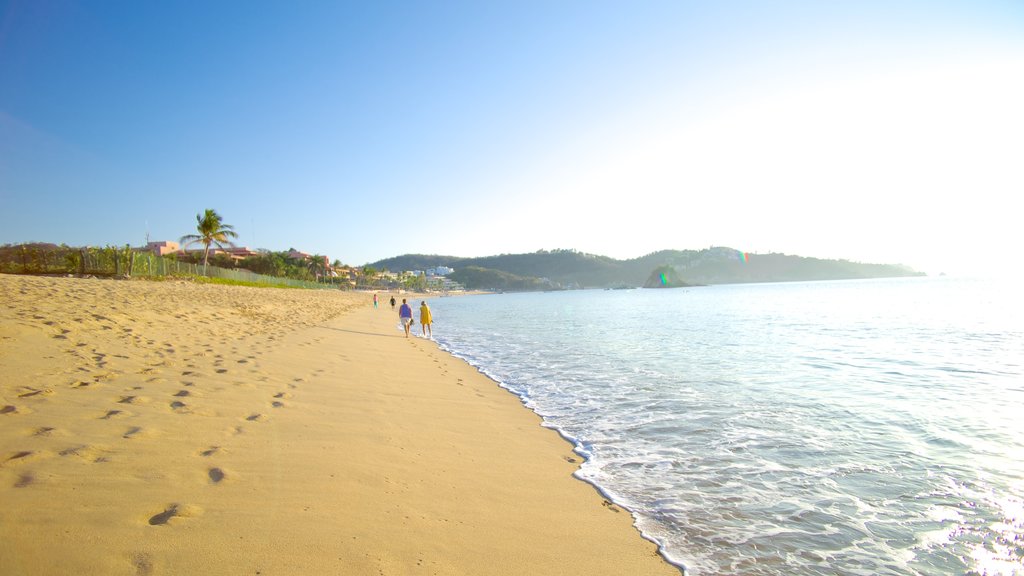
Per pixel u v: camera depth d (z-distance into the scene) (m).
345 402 7.89
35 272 33.41
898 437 7.27
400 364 13.44
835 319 33.62
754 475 5.82
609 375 12.76
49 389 6.16
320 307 38.84
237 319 18.30
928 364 14.37
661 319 37.31
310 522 3.82
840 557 4.06
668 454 6.57
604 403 9.59
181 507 3.75
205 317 16.39
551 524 4.45
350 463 5.19
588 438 7.30
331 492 4.41
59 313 11.01
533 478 5.55
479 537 4.04
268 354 11.41
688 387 11.09
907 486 5.48
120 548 3.12
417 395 9.34
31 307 11.20
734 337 22.78
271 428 6.00
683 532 4.45
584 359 15.86
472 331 28.64
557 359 15.95
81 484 3.87
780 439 7.20
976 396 10.08
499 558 3.74
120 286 22.23
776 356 16.23
